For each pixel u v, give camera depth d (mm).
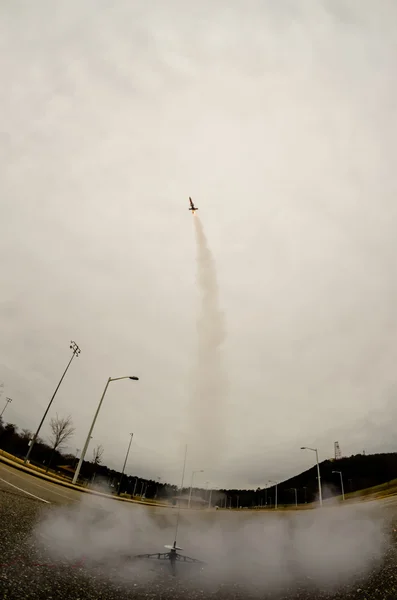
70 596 4320
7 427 61375
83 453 26281
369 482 87375
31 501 10953
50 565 5344
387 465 87375
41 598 4027
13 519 7652
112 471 93062
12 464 20625
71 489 22078
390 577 6395
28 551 5715
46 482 19625
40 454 67000
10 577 4402
